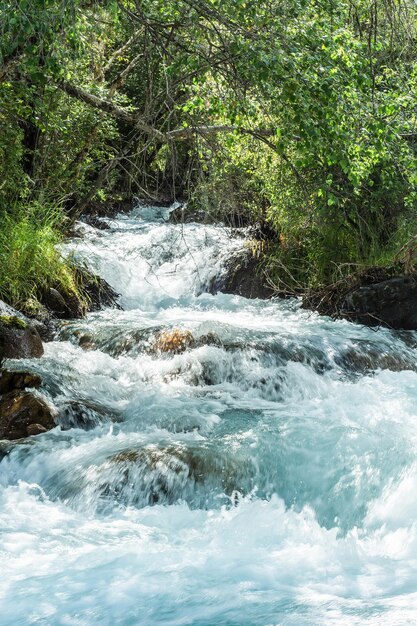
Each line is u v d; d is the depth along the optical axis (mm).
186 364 10641
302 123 8719
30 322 11617
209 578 5621
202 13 8828
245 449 7844
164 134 11891
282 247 15930
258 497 7355
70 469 7695
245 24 8969
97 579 5633
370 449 7617
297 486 7316
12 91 13070
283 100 8844
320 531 6672
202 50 9227
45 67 8703
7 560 6023
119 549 6246
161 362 10734
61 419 8812
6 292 12398
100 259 15578
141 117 11953
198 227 18328
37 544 6379
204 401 9781
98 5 9938
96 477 7449
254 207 15945
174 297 15531
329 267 15234
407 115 11078
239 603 5184
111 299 14500
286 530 6664
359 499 6934
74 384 9742
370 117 9375
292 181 14500
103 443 8266
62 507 7305
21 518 6969
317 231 15391
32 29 7875
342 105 8883
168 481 7387
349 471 7273
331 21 9375
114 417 9227
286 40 8727
